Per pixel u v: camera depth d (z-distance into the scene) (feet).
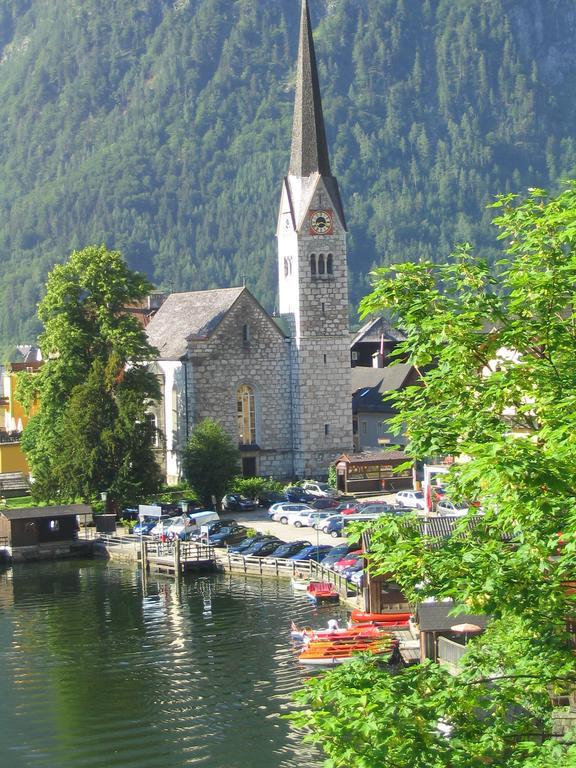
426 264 160.76
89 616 363.97
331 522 454.40
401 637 309.22
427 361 155.94
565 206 160.86
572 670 143.54
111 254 512.63
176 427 558.15
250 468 555.28
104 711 275.18
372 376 629.92
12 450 603.26
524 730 143.43
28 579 424.87
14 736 261.85
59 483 487.20
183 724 265.34
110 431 483.10
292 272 556.51
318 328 555.28
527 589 139.33
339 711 138.00
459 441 159.63
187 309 582.76
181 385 552.00
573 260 147.02
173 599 383.04
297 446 557.33
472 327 154.20
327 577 382.22
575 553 135.54
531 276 152.76
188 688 289.33
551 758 129.18
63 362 505.25
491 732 139.33
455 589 140.36
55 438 497.46
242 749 249.75
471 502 157.69
